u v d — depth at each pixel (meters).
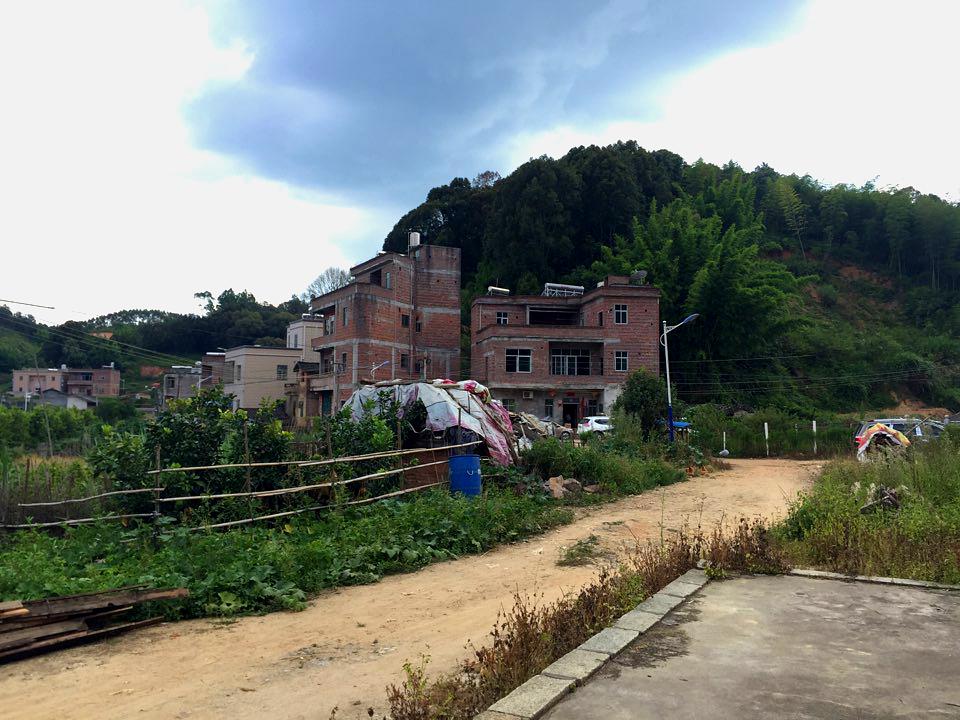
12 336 89.94
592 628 5.50
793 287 68.88
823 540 8.12
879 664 4.57
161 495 10.62
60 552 9.12
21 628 6.20
